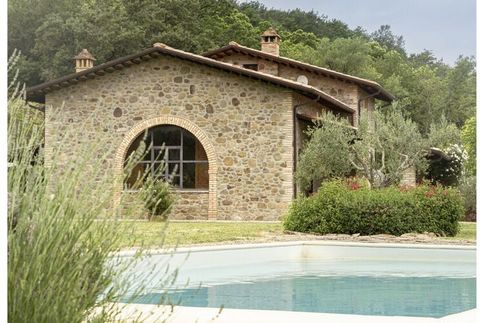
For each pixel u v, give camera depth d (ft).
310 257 40.22
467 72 161.07
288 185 64.18
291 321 16.12
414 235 45.01
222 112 66.39
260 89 65.41
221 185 65.92
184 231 47.65
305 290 28.84
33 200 11.39
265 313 17.25
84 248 11.75
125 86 68.54
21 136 11.86
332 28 180.04
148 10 136.36
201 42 136.56
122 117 68.44
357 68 157.89
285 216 49.26
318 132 61.00
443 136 60.18
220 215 65.72
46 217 10.96
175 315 16.74
